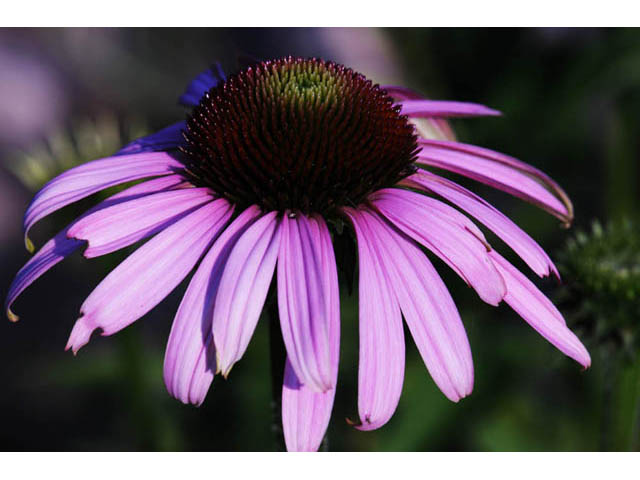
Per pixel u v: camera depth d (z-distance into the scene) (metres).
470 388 0.18
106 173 0.20
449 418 0.28
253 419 0.29
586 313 0.24
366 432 0.29
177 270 0.19
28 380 0.36
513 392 0.29
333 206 0.20
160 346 0.34
